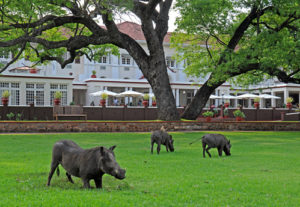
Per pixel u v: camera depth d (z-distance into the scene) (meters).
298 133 24.25
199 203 5.24
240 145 15.83
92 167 5.71
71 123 23.22
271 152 13.00
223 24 25.17
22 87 35.38
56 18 22.69
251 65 24.11
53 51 27.94
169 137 12.77
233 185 6.66
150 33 24.20
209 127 25.98
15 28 22.69
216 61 26.97
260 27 26.44
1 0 21.81
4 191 5.99
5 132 22.05
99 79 46.41
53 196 5.39
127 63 58.56
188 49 31.27
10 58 47.34
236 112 30.39
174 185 6.59
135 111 36.19
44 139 17.77
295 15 22.88
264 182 7.04
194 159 10.77
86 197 5.25
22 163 9.68
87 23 23.77
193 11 23.64
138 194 5.74
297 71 24.66
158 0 21.66
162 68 25.36
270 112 41.81
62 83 37.00
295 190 6.29
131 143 16.20
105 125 23.78
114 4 19.11
